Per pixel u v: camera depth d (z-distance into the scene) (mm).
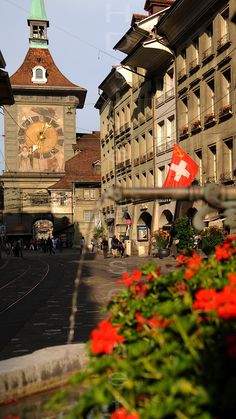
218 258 3572
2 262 38156
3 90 34938
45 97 66750
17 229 66125
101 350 2809
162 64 34031
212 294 2793
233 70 24484
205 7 27000
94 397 2363
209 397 2135
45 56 70062
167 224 33969
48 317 11078
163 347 2562
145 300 3336
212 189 3115
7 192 66438
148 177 37969
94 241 48906
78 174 64438
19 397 4148
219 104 26062
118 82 44812
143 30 34625
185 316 2783
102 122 54781
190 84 29562
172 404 2172
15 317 11359
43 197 66625
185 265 3871
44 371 4355
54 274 24125
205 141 27750
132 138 42281
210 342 2520
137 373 2438
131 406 2410
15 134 66375
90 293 15336
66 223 64625
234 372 2248
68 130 67250
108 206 50125
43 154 66750
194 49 29422
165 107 34094
